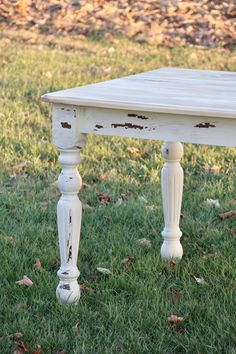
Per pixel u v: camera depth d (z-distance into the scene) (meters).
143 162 6.76
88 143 7.18
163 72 5.01
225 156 6.97
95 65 10.23
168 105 3.79
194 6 13.41
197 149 7.12
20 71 9.69
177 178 4.75
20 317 4.09
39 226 5.36
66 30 12.43
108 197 5.89
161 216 5.54
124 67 10.17
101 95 4.05
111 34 12.27
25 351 3.79
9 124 7.62
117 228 5.31
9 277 4.58
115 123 3.99
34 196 5.92
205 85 4.46
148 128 3.93
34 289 4.41
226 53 11.43
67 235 4.18
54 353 3.79
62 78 9.38
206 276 4.64
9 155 6.84
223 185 6.26
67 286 4.26
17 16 12.95
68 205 4.14
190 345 3.86
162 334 3.94
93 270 4.73
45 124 7.69
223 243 5.09
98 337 3.95
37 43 11.51
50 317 4.16
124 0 13.54
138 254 4.90
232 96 4.09
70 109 4.02
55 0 13.41
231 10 13.30
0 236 5.12
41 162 6.72
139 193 6.06
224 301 4.31
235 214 5.61
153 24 12.65
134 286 4.47
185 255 5.00
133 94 4.11
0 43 11.34
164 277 4.61
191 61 10.74
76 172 4.14
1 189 6.11
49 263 4.78
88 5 13.25
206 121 3.82
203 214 5.61
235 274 4.64
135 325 4.05
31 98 8.53
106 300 4.34
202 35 12.34
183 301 4.32
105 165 6.67
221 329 3.98
